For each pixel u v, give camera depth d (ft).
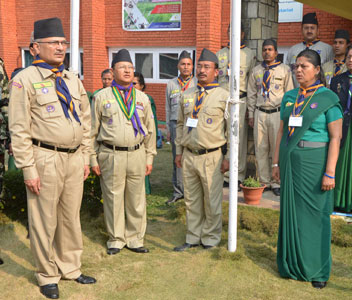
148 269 13.29
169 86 20.36
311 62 12.00
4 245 14.83
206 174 14.15
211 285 12.24
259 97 20.18
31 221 11.41
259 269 13.20
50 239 11.55
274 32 22.29
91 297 11.59
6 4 45.78
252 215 16.70
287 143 12.39
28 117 10.82
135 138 14.06
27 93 10.77
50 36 10.93
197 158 14.21
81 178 11.98
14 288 11.91
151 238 16.06
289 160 12.17
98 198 17.90
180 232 16.55
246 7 21.16
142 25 41.11
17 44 47.42
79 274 12.51
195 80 19.93
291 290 11.91
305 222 12.17
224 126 14.17
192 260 13.80
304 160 12.00
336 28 32.94
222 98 13.82
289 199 12.20
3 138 14.42
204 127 13.88
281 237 12.59
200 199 14.89
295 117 12.25
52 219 11.44
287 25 35.55
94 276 12.70
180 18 39.22
